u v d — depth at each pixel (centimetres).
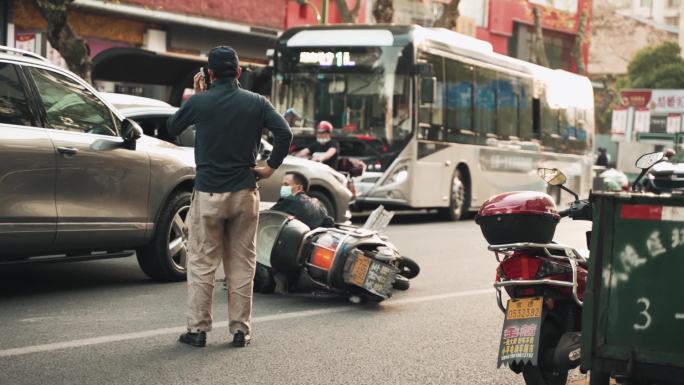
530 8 4781
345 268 869
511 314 532
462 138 2033
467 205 2080
